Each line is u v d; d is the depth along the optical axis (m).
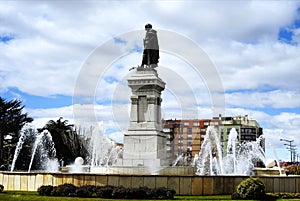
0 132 81.94
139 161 35.78
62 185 28.59
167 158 39.53
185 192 29.28
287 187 32.44
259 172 41.31
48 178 30.69
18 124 83.62
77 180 29.98
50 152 78.69
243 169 59.41
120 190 26.83
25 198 26.42
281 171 44.06
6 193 29.19
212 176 30.00
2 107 83.88
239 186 27.70
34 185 31.11
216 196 28.89
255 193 27.23
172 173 34.16
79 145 75.50
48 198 26.28
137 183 29.23
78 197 26.88
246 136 132.50
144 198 26.72
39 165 78.38
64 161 78.88
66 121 81.38
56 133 78.75
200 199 26.70
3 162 79.06
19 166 78.38
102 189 27.16
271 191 31.56
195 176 29.56
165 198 26.80
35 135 80.06
